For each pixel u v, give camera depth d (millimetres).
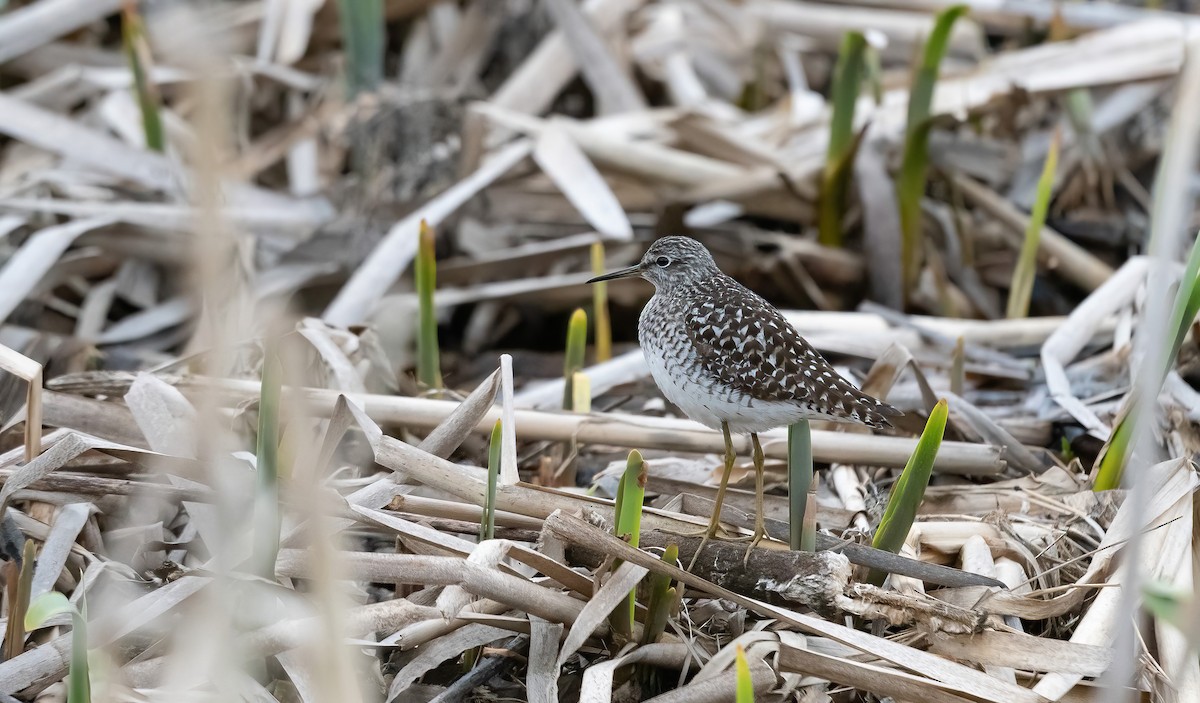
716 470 9906
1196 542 8148
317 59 17219
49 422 9211
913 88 13570
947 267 14875
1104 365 11562
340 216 14305
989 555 8453
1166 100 16312
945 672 7102
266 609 7094
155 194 14086
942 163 15188
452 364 13727
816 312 13516
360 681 7258
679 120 15273
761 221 16031
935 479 10109
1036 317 14930
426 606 7512
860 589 7539
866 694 7629
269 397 7043
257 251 13977
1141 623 7773
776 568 7719
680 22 18172
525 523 8133
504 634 7641
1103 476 9461
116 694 6617
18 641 7227
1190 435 9734
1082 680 7480
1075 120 15297
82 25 16500
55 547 7848
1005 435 10312
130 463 8758
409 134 14438
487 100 16969
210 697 6715
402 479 8516
